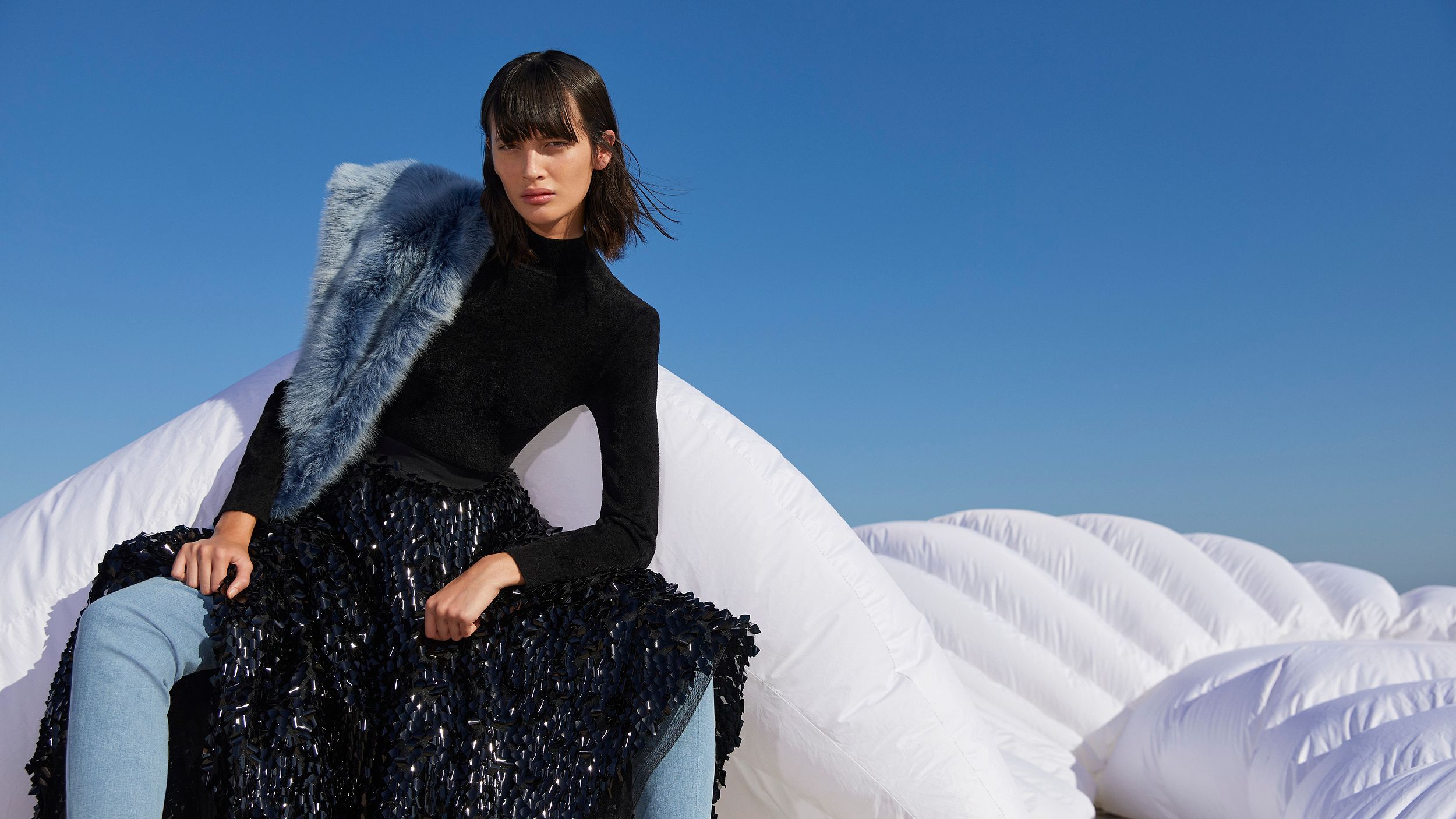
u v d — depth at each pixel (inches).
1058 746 108.7
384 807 41.0
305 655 43.0
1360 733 77.1
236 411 63.1
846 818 58.6
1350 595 131.1
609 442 49.7
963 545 129.0
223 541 44.3
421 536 46.5
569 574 45.9
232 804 39.8
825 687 56.9
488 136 49.9
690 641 43.0
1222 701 96.8
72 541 58.8
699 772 44.4
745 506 58.7
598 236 52.4
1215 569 131.8
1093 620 118.8
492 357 49.9
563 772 42.8
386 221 50.4
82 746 37.5
